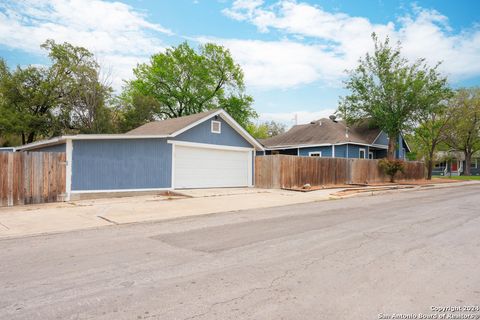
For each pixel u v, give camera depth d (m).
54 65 31.25
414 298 3.83
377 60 26.44
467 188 21.41
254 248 6.01
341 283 4.28
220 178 17.73
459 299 3.81
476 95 36.38
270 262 5.17
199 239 6.77
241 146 18.59
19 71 30.17
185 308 3.56
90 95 29.92
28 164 11.96
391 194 17.00
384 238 6.75
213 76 39.09
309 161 18.59
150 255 5.61
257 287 4.14
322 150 26.91
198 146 16.69
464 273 4.66
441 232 7.32
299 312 3.46
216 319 3.30
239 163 18.56
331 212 10.34
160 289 4.09
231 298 3.81
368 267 4.91
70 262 5.25
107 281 4.39
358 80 27.25
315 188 17.70
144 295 3.91
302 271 4.73
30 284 4.30
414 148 39.59
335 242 6.42
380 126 27.03
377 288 4.11
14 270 4.88
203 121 16.83
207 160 17.22
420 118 26.48
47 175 12.37
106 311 3.50
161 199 13.22
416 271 4.74
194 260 5.30
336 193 15.89
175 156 15.86
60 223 8.60
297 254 5.60
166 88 37.59
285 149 29.62
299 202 12.88
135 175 14.51
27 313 3.48
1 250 6.05
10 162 11.58
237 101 39.06
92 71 29.55
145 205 11.65
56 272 4.77
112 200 12.94
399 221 8.69
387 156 27.80
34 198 12.02
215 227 8.04
